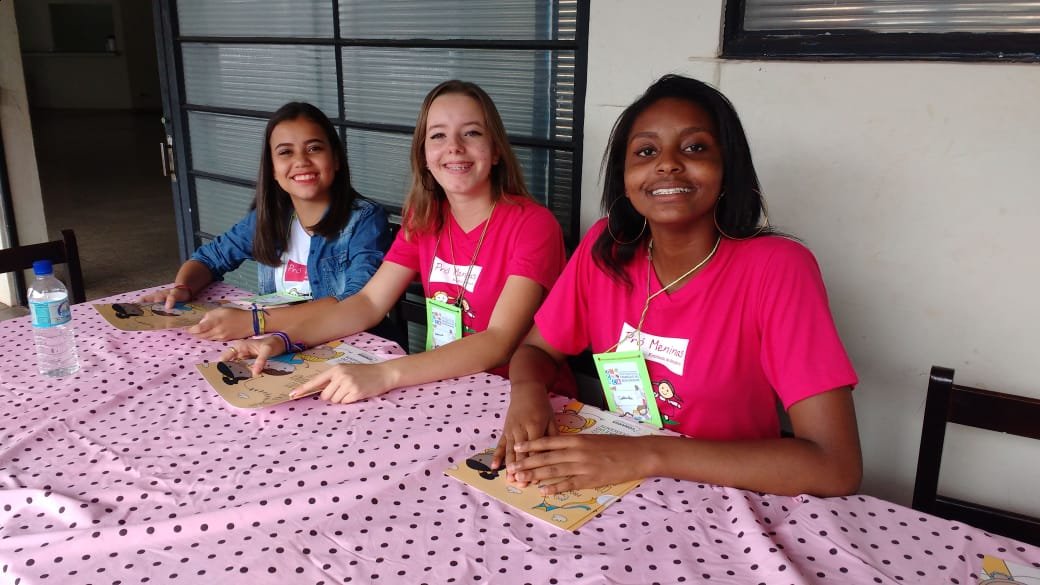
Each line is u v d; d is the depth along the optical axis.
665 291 1.36
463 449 1.22
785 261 1.25
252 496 1.09
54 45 15.30
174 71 3.30
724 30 1.83
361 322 1.83
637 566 0.93
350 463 1.18
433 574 0.92
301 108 2.06
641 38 1.94
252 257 2.31
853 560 0.94
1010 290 1.61
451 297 1.92
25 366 1.56
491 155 1.79
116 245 5.46
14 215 3.93
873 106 1.66
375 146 2.75
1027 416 1.20
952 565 0.93
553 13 2.18
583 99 2.10
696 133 1.23
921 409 1.78
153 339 1.72
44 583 0.91
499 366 1.65
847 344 1.84
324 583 0.91
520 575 0.92
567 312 1.49
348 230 2.12
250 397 1.41
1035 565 0.93
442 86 1.81
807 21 1.74
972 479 1.76
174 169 3.46
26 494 1.09
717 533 1.00
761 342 1.28
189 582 0.91
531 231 1.79
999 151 1.55
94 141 11.09
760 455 1.11
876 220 1.72
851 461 1.11
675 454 1.12
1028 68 1.49
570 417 1.34
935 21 1.60
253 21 2.97
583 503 1.07
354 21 2.65
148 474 1.15
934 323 1.71
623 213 1.37
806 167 1.78
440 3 2.41
